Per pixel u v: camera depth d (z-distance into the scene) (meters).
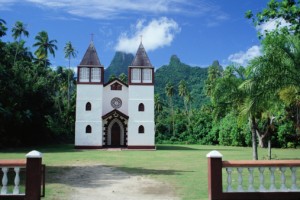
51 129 53.56
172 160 25.78
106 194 11.79
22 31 59.47
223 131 56.34
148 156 30.12
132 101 44.91
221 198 9.48
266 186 13.29
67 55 68.12
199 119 64.88
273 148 46.94
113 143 46.25
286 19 12.54
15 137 44.88
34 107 49.06
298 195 9.62
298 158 27.70
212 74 72.31
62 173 17.42
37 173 9.35
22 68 48.97
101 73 45.16
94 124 44.28
